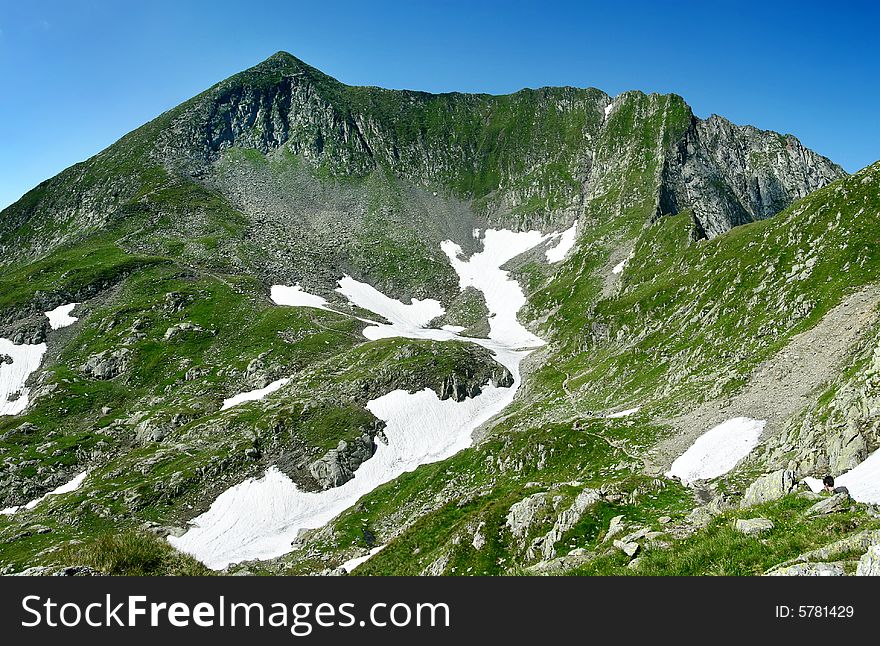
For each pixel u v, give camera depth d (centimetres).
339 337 16888
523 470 8150
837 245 9100
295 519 9588
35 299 18200
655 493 4047
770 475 2991
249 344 16750
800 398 6003
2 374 15375
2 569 7706
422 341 16000
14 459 11431
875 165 10062
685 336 10925
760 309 9431
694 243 15462
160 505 9744
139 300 18650
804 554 1716
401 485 9888
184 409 13175
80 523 9231
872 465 2934
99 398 14362
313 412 12200
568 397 11800
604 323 14275
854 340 6331
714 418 6950
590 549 3127
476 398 13700
